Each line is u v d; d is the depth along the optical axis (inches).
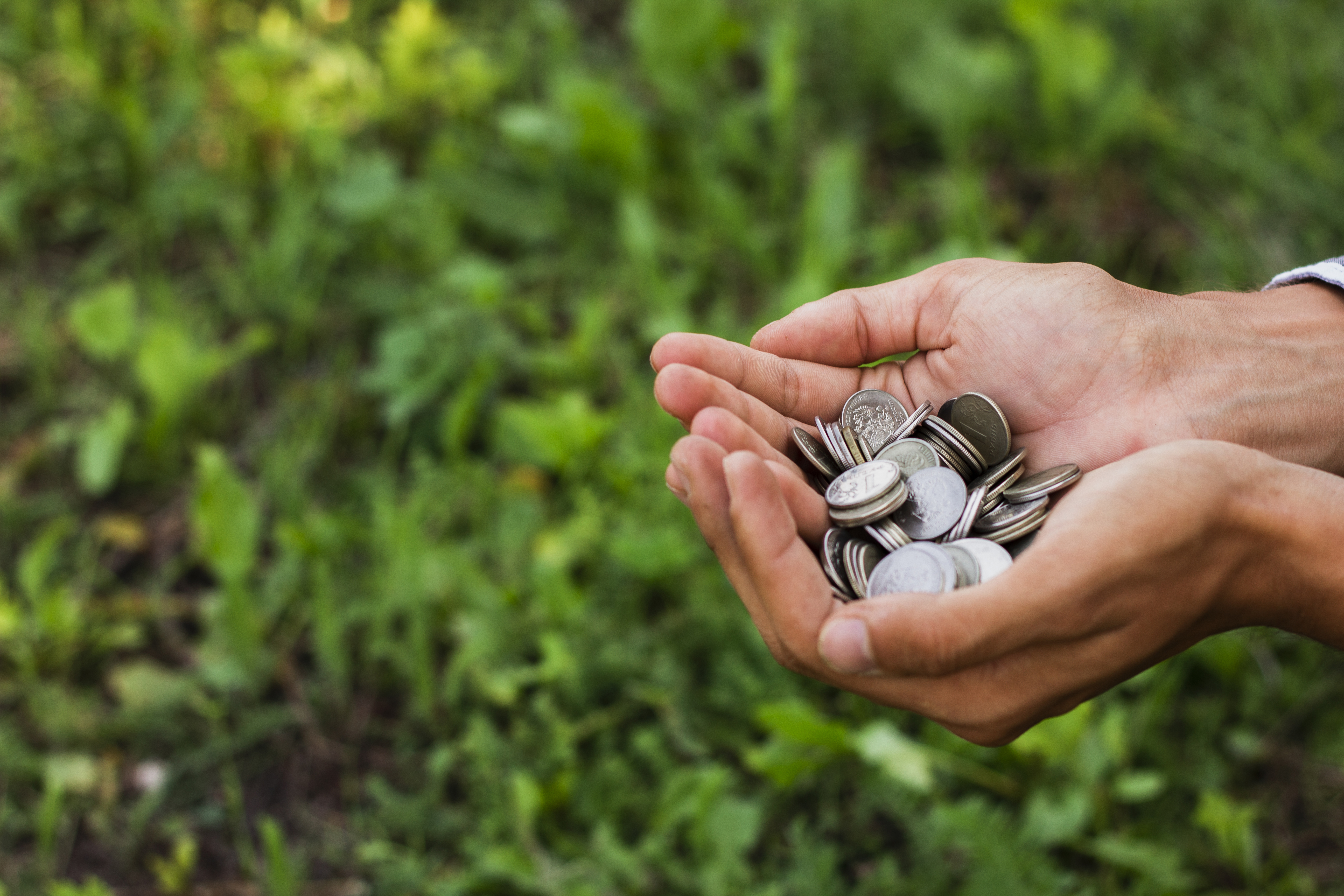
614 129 50.9
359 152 55.6
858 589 35.8
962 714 35.4
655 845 40.0
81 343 48.8
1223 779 41.5
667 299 47.7
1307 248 50.0
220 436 47.7
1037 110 57.6
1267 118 56.5
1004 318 37.6
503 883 40.2
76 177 54.3
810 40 60.1
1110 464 36.9
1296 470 34.9
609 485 45.3
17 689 43.1
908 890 39.8
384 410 47.1
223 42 61.7
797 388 37.9
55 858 41.4
